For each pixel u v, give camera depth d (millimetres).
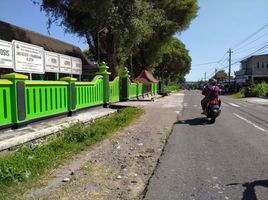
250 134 10773
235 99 38000
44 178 5750
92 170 6355
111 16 23875
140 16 25312
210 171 6367
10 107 8039
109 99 17484
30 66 10820
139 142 9219
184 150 8234
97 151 7934
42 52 11664
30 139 7508
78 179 5797
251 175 6117
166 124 12977
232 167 6656
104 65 16641
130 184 5637
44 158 6574
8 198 4750
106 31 26891
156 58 43125
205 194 5145
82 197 4988
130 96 25016
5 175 5312
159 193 5191
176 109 19625
